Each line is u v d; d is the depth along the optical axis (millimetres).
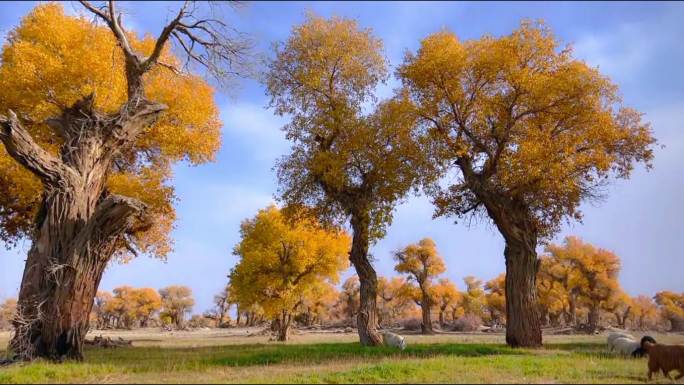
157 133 22766
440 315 78312
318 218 24031
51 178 15219
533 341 21125
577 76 20609
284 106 23891
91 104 16781
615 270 67438
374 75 24406
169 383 10219
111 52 20953
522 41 22016
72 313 14445
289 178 22875
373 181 21969
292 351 18562
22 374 11297
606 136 20938
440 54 22500
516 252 21969
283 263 39375
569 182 20516
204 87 23641
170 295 109688
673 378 11047
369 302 21875
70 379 10922
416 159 21594
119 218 15164
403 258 64438
